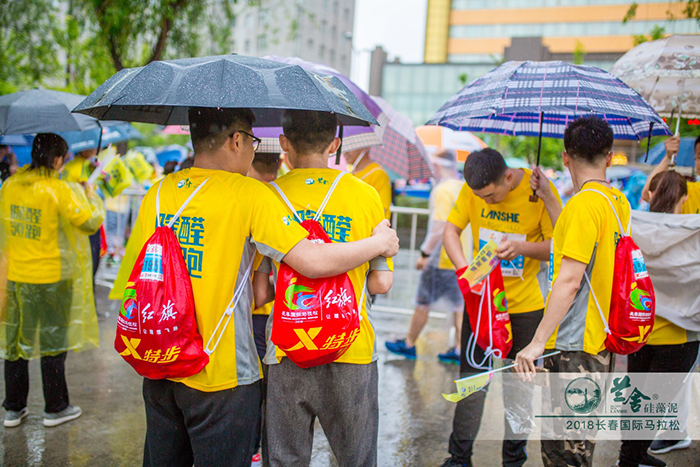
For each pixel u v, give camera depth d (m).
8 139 5.69
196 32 6.96
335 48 49.31
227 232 1.90
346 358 2.07
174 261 1.86
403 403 4.17
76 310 3.63
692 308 2.87
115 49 5.96
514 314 3.06
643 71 3.24
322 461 3.30
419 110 34.28
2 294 3.46
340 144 2.22
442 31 46.75
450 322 6.48
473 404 3.09
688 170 5.09
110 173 5.30
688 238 2.85
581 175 2.48
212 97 1.74
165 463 2.07
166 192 1.99
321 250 1.87
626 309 2.32
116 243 7.92
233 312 1.95
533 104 2.54
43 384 3.55
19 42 7.73
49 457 3.20
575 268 2.30
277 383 2.13
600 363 2.44
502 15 45.25
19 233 3.44
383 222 2.12
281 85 1.82
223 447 1.96
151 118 2.59
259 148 3.01
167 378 1.90
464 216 3.27
